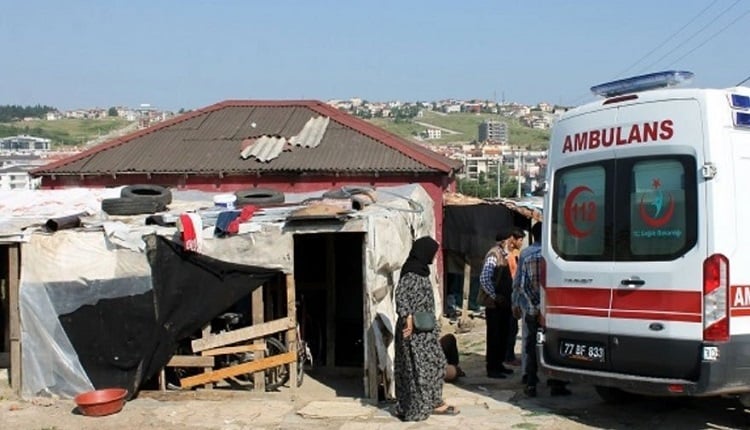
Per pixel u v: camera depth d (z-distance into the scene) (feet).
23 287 31.78
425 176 56.75
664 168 24.11
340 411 28.63
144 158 61.21
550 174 27.91
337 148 60.95
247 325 33.81
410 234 38.01
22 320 31.71
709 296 22.74
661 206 24.06
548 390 32.30
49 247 31.76
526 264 30.81
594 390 31.99
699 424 26.48
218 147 62.54
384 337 31.09
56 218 32.73
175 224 32.30
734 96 23.70
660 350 23.70
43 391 31.60
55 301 31.65
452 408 27.89
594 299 25.59
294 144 61.62
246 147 61.77
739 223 23.17
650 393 23.98
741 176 23.43
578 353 26.13
